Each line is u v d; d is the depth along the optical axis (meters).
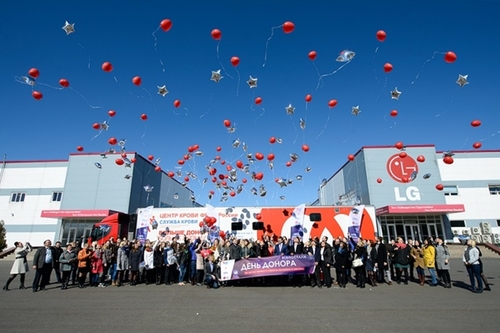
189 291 9.95
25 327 5.82
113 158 28.22
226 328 5.76
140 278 12.40
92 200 27.23
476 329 5.62
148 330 5.64
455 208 24.05
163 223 14.45
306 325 5.92
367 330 5.60
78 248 11.66
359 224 14.10
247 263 10.99
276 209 14.44
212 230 14.12
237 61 8.69
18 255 10.25
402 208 24.20
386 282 11.32
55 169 29.98
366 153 28.06
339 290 9.91
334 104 10.77
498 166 28.38
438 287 10.23
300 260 10.91
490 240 24.80
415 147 27.94
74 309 7.31
